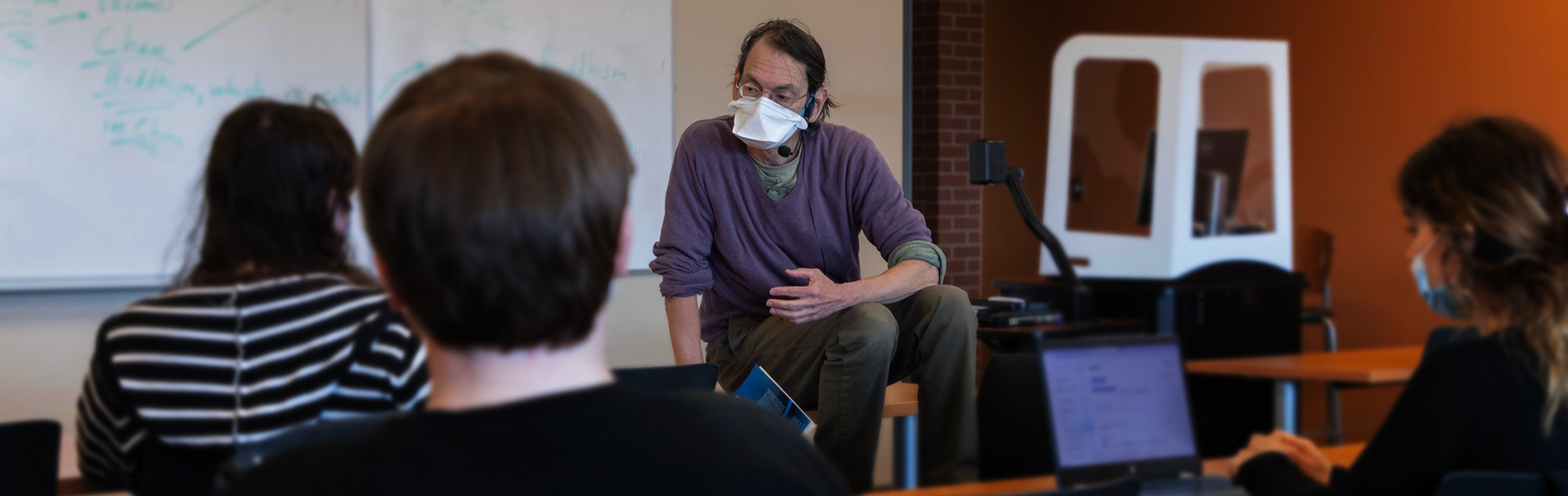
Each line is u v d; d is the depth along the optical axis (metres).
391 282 0.60
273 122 1.20
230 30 2.47
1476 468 1.09
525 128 0.58
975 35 3.65
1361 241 2.14
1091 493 0.96
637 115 2.91
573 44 2.83
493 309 0.57
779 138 2.06
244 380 1.12
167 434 1.11
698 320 2.19
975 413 1.63
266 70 2.51
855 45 3.28
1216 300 2.01
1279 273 2.08
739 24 3.10
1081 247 2.20
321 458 0.57
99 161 2.37
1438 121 2.13
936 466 1.87
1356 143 2.19
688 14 3.03
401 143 0.58
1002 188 2.55
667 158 2.96
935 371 1.96
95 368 1.16
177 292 1.15
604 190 0.61
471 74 0.63
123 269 2.40
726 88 3.09
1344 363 1.69
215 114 2.47
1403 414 1.10
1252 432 1.68
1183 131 2.19
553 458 0.56
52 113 2.32
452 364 0.62
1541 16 2.16
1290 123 2.21
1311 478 1.18
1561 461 1.08
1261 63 2.22
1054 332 1.97
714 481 0.59
